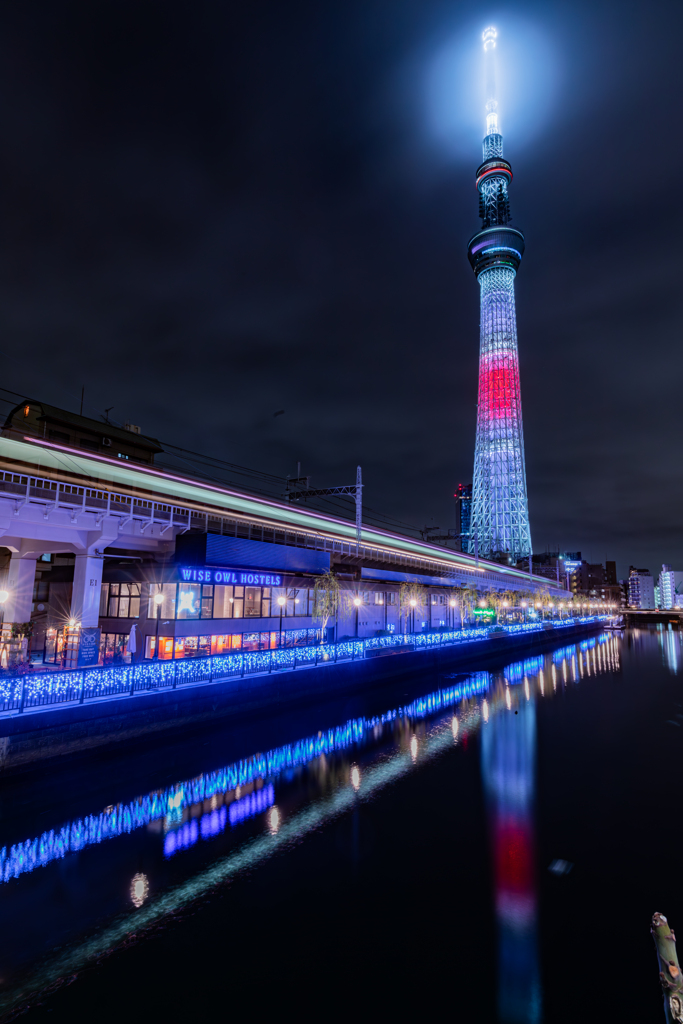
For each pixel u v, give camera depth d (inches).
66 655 1146.0
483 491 7711.6
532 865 573.6
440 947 434.3
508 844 623.8
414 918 474.0
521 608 4456.2
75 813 677.9
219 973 402.0
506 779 855.1
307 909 485.7
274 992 383.6
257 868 557.6
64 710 774.5
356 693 1469.0
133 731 866.8
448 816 703.1
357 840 626.5
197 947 430.9
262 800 740.7
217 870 551.8
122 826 646.5
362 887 524.4
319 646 1380.4
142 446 2252.7
